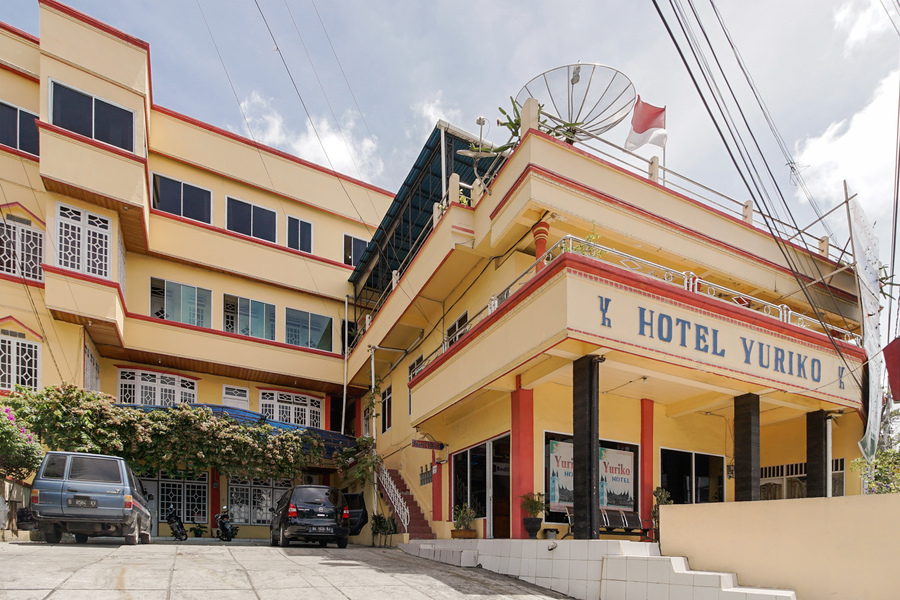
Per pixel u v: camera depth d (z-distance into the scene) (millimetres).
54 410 15727
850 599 7027
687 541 8805
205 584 7957
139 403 21094
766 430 15969
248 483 22734
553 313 9906
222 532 20047
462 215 14828
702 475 14484
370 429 23922
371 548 16141
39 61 19266
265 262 23812
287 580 8617
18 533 12750
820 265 16438
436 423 16234
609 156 13734
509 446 13078
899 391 12094
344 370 24516
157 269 21703
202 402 22391
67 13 18375
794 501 7750
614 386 12883
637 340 10078
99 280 17828
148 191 20453
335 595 7746
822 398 12359
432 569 10969
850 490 14023
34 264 17781
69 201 17891
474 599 8211
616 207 13094
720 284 15078
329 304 25312
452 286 16891
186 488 21422
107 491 11977
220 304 22766
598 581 8836
